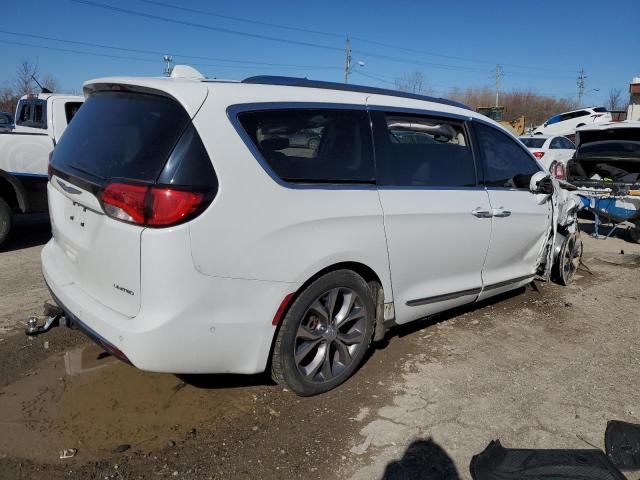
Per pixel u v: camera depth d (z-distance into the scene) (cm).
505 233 429
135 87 278
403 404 316
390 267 336
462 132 403
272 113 284
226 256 255
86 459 256
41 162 660
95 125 298
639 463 266
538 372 365
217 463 257
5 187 649
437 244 366
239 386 327
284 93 297
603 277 621
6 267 570
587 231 945
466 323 451
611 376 363
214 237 251
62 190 298
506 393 334
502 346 406
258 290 269
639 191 817
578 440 288
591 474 246
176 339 249
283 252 275
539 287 559
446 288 387
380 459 266
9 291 486
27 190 651
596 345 415
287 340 291
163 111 262
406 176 349
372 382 340
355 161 320
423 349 394
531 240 470
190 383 327
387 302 343
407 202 341
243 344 271
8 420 283
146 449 265
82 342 377
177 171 245
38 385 319
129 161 260
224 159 257
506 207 426
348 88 338
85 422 284
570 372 367
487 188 415
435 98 402
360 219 311
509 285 462
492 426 298
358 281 319
